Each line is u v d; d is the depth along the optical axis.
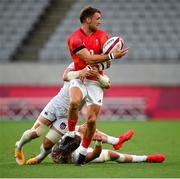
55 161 26.94
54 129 26.50
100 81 25.97
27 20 78.69
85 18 26.20
